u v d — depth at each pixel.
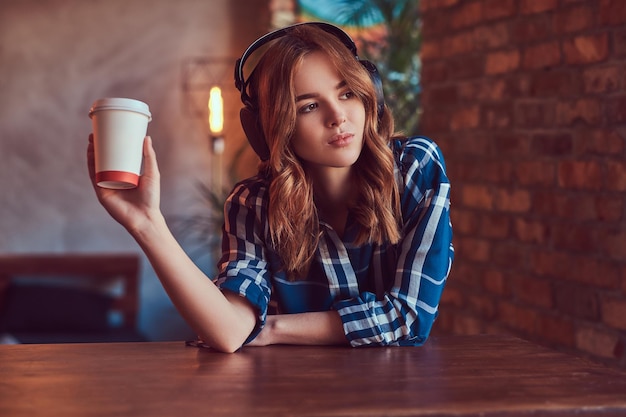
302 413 0.93
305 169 1.42
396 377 1.11
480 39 2.92
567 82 2.46
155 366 1.19
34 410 0.94
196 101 4.98
